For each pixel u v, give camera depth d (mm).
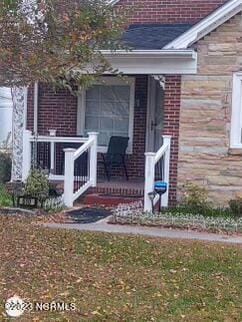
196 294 6742
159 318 5793
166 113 12820
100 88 15633
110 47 8602
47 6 7594
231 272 7914
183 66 12625
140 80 15305
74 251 8719
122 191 13523
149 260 8398
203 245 9531
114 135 15648
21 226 10406
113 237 9883
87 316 5695
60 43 7539
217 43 12414
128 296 6496
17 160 14039
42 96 15688
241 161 12383
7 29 7340
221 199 12508
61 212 12320
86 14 7809
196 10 15617
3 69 7504
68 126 15664
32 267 7449
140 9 15969
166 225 11141
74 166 13625
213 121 12531
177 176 12773
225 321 5824
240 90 12375
